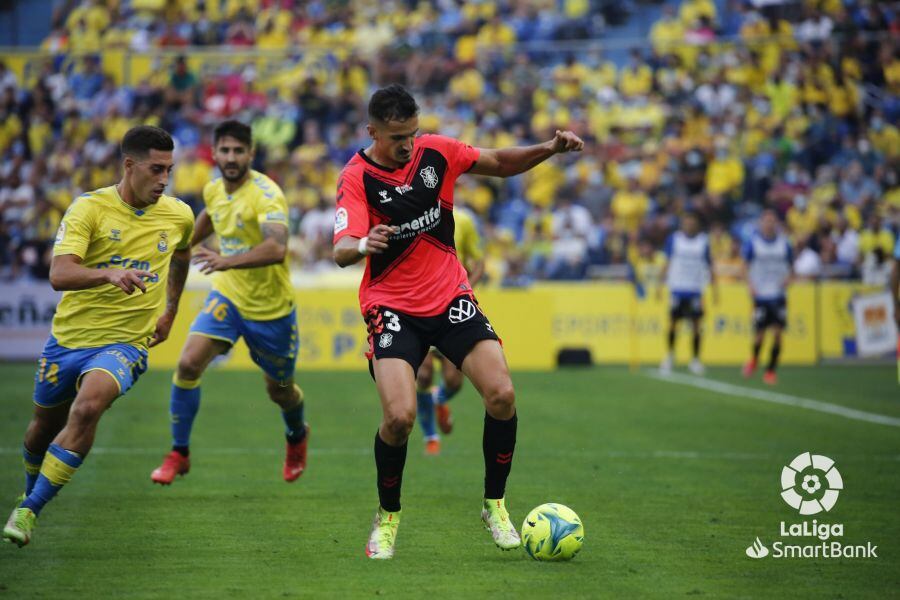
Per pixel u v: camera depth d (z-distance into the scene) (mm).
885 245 73688
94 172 75500
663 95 83500
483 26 89250
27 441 22203
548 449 34406
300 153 77938
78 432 19953
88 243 20969
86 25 89312
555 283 71125
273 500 25969
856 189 78375
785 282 56281
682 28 90438
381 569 19188
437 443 34000
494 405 19531
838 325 66625
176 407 26797
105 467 30516
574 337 66375
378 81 83500
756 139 80625
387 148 19375
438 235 20188
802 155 80500
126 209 21484
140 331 21656
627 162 79938
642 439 36625
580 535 19859
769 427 39625
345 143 79062
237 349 61125
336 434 37750
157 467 30609
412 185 19812
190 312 61031
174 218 22203
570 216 75312
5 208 73438
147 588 17828
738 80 83625
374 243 18266
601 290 66438
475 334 19797
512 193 79250
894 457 33000
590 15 94188
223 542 21391
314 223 73375
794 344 66562
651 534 22391
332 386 52812
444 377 33938
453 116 81750
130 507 24938
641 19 94875
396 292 19891
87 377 20375
